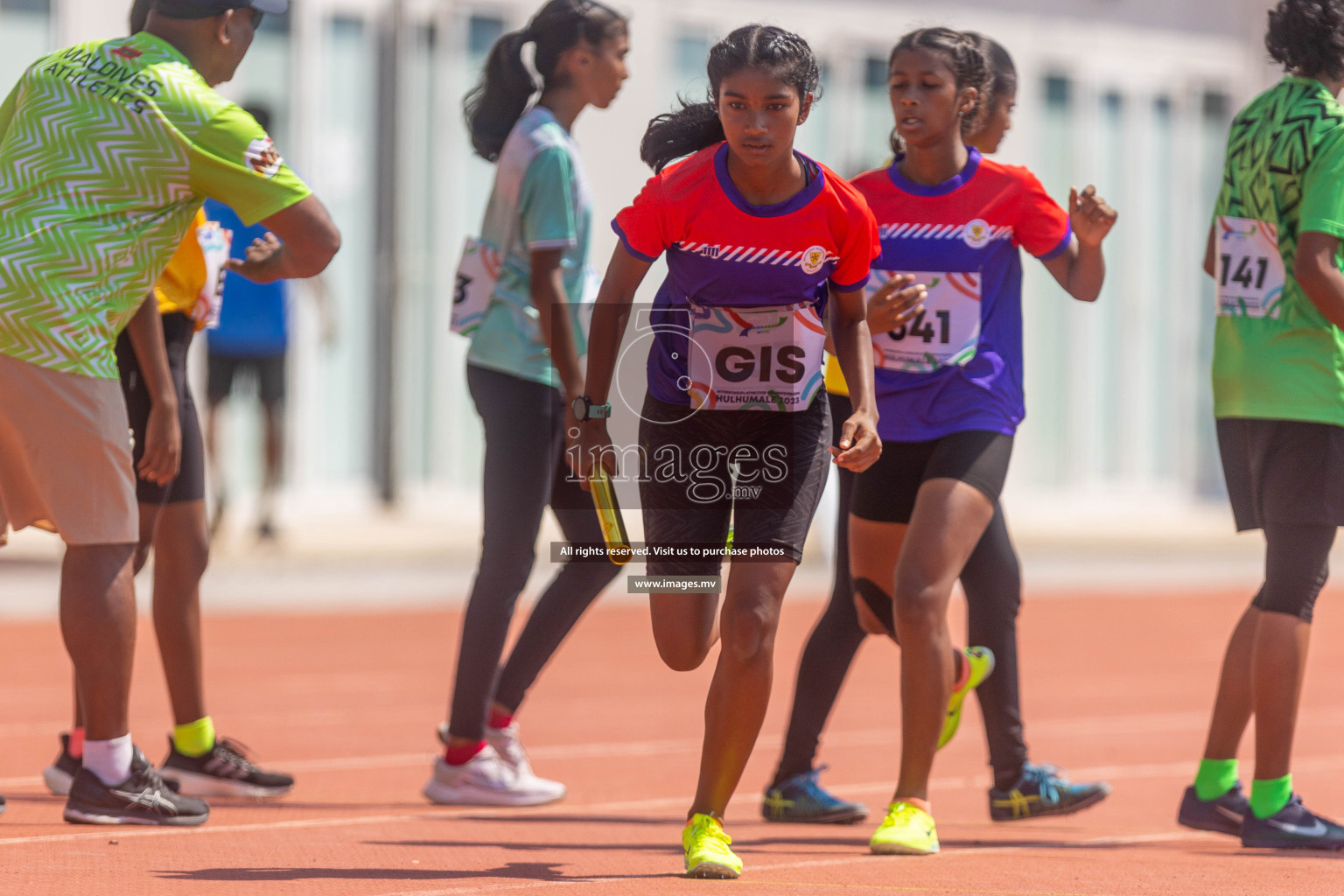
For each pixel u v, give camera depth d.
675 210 14.27
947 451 16.69
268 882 13.67
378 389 55.91
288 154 53.34
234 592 40.62
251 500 53.94
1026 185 17.27
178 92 15.27
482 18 55.94
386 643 34.28
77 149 15.13
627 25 19.50
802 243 14.33
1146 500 68.88
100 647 15.85
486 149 19.95
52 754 20.94
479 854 15.43
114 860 14.40
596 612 40.66
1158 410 69.06
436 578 44.56
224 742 18.84
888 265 17.11
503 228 18.89
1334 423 16.58
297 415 54.28
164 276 17.83
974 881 14.36
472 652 18.69
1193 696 30.25
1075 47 65.00
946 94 16.88
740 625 14.16
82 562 15.81
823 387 15.12
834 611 18.66
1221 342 17.42
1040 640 38.00
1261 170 16.89
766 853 15.97
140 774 16.30
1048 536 59.84
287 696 27.27
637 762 22.20
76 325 15.03
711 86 14.16
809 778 18.67
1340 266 16.44
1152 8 66.44
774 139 13.73
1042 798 18.56
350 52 54.44
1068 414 66.94
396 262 55.00
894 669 32.84
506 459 18.77
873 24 61.62
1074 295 17.59
